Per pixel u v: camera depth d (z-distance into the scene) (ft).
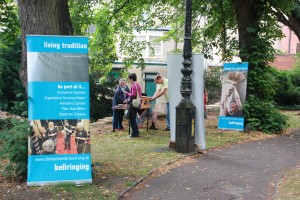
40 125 14.66
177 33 51.42
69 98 14.89
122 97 29.96
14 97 41.65
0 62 41.16
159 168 17.95
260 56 32.32
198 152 21.91
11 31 28.96
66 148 14.87
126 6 42.06
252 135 29.55
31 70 14.61
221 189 15.11
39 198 13.17
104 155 20.63
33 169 14.56
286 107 62.80
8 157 15.01
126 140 25.82
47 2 15.62
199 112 22.33
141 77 78.84
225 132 30.55
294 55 86.53
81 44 14.93
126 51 45.29
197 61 22.13
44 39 14.66
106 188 14.49
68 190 14.06
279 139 28.35
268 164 19.63
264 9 33.94
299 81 70.13
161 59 79.36
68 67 14.87
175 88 22.52
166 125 32.96
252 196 14.29
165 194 14.32
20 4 15.66
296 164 19.72
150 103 31.42
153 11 46.57
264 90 32.37
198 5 41.55
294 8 41.09
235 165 19.25
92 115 46.65
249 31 32.17
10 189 14.15
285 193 14.19
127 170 17.31
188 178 16.60
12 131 14.88
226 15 39.37
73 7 36.96
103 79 48.11
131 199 13.62
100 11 41.65
